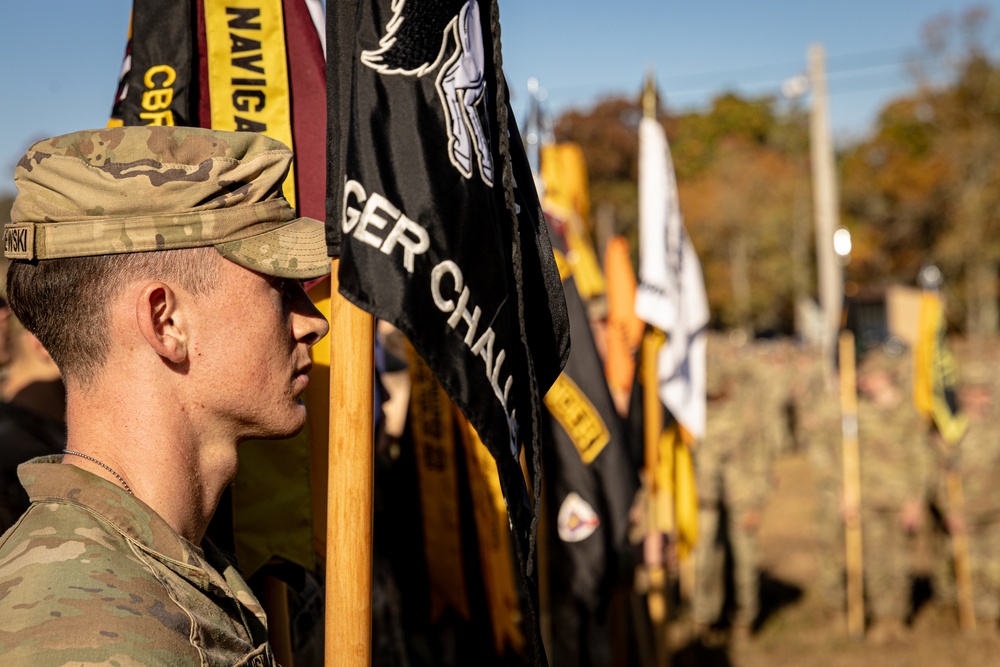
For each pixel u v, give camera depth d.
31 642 0.94
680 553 4.64
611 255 4.69
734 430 6.21
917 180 35.09
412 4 1.29
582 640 4.41
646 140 4.25
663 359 4.34
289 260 1.23
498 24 1.36
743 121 49.47
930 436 6.44
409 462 3.19
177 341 1.18
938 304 6.20
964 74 34.78
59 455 1.20
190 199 1.17
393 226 1.21
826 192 17.19
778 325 44.81
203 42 1.81
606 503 3.29
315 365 1.88
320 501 1.89
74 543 1.05
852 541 6.31
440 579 3.15
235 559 1.52
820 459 6.61
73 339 1.17
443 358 1.21
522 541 1.24
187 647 1.01
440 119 1.27
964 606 6.43
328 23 1.32
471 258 1.26
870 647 6.19
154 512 1.13
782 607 7.01
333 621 1.24
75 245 1.14
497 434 1.24
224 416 1.23
